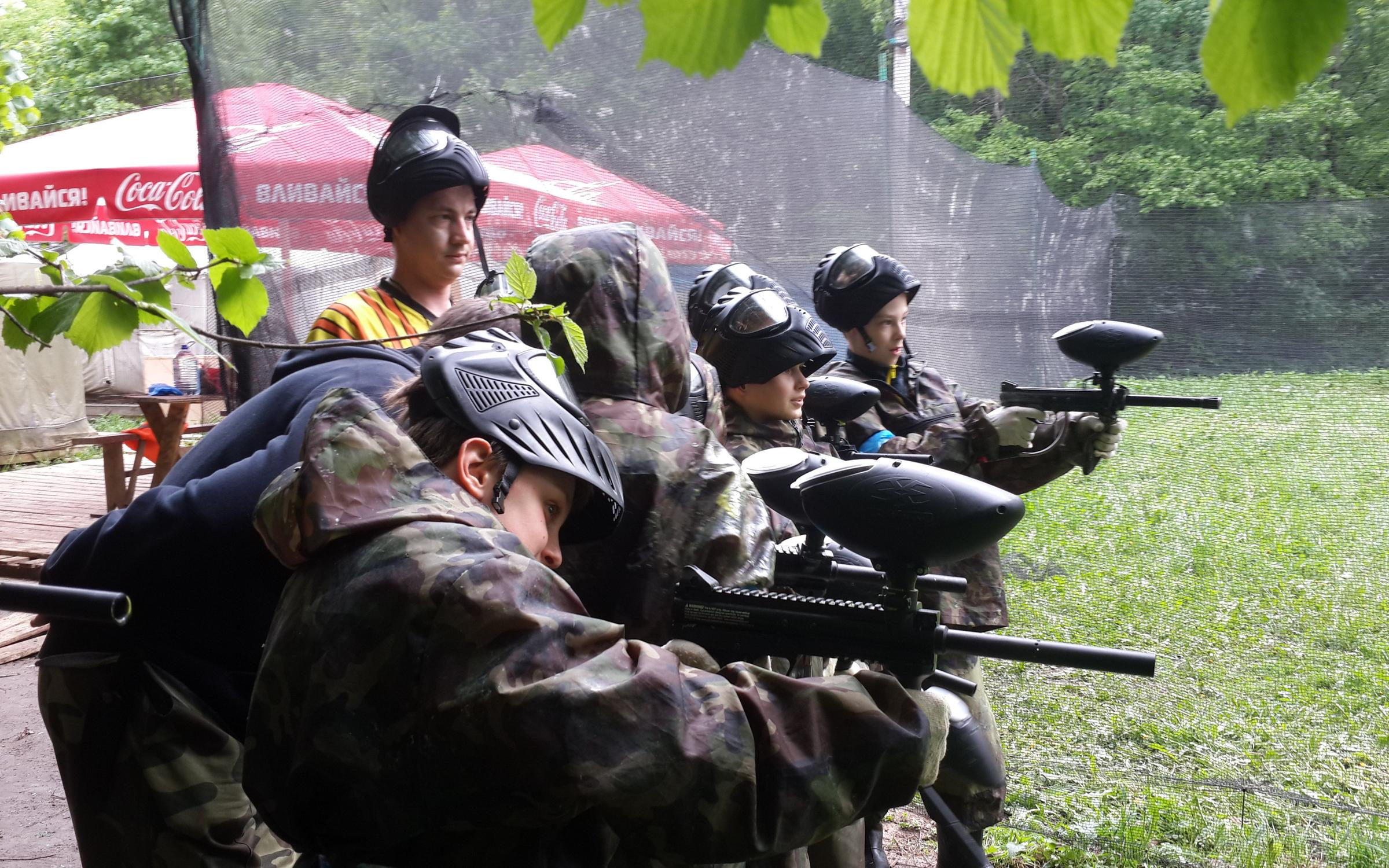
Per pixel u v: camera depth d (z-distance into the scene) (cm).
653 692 130
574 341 171
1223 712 514
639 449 204
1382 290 658
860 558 237
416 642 130
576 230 226
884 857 327
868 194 537
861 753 140
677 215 513
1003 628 362
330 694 132
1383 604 635
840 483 158
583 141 495
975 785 231
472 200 308
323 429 143
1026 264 617
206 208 459
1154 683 547
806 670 237
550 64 487
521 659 128
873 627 156
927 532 152
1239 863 379
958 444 371
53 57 1638
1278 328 651
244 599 199
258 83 461
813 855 254
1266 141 684
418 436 150
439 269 308
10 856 372
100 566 200
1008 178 610
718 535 203
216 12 456
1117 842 390
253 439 212
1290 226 658
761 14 64
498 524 142
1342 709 518
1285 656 580
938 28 63
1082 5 61
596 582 204
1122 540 738
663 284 224
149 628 199
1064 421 384
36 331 159
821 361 335
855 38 556
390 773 131
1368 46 629
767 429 312
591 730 126
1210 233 666
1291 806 420
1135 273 673
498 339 164
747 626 167
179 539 194
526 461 148
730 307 307
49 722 205
